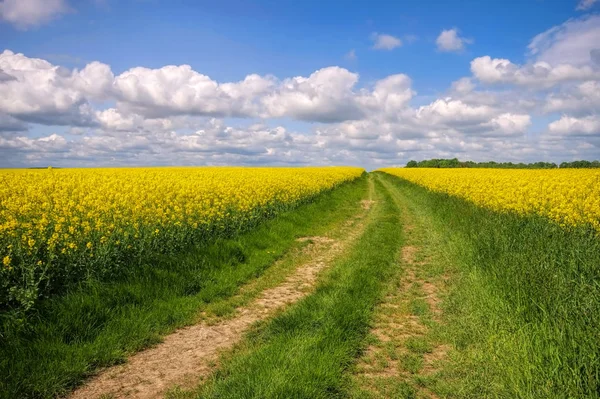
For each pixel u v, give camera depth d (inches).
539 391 142.6
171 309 243.8
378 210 721.0
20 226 279.3
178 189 518.3
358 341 198.5
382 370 174.9
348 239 472.7
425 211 680.4
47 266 226.4
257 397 144.5
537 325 179.6
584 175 885.8
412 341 200.2
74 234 279.4
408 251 401.7
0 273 215.5
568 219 374.0
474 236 372.2
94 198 400.5
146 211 360.5
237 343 205.2
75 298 225.8
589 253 262.4
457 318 223.6
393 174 2162.9
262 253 386.3
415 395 155.3
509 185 695.7
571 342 155.2
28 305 198.1
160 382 168.6
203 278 300.0
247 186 613.9
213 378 167.9
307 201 725.9
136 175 796.0
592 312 176.6
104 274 260.8
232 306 259.8
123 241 288.2
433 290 281.1
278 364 167.3
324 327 204.5
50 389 158.1
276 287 300.5
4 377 156.6
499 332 189.6
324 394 151.7
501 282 240.1
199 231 378.9
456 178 962.7
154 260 303.9
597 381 136.9
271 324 220.1
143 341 204.5
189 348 201.3
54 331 195.2
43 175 678.5
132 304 239.8
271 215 557.3
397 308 248.7
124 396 158.2
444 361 180.4
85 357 181.3
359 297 256.1
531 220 421.7
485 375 162.6
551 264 251.9
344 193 1002.1
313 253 405.4
